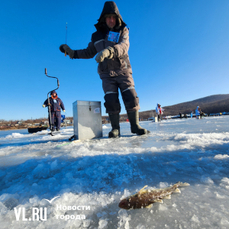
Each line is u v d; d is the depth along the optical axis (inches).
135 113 108.7
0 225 19.0
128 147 63.2
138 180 30.0
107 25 100.1
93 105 108.2
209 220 17.8
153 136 96.2
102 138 106.3
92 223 18.5
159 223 17.7
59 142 99.3
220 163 36.8
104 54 79.0
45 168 39.9
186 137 78.4
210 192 24.2
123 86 103.6
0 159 55.9
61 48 114.7
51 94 233.6
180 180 29.1
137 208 20.9
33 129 275.6
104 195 24.9
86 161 44.2
